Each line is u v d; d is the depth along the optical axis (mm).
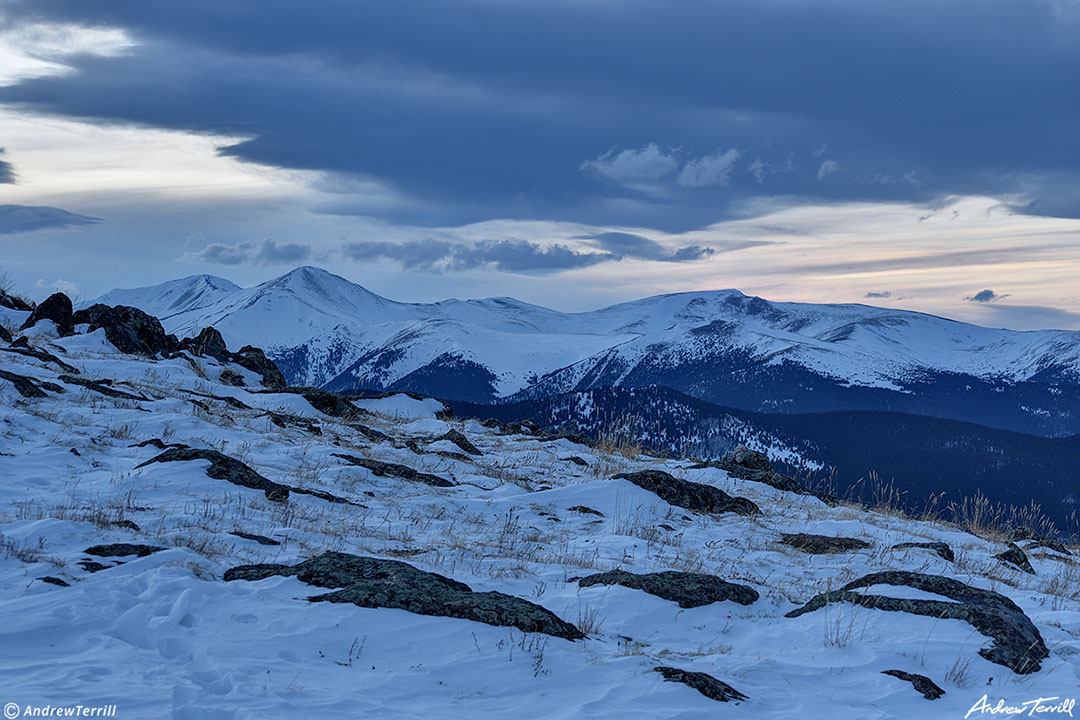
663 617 10328
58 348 26719
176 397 22844
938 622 9852
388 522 14469
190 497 13633
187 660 7242
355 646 7984
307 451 19016
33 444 16109
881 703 7844
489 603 8961
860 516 20531
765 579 13031
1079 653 9773
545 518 16406
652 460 25844
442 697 7000
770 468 25344
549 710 6855
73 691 6156
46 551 10016
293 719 6094
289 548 11586
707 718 6984
